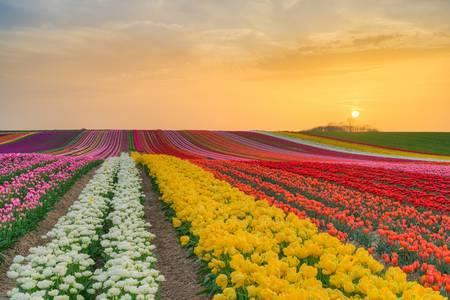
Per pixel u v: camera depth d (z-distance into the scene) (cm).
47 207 1614
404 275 622
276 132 10075
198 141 8162
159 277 818
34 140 7744
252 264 652
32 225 1344
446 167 3894
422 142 8350
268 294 563
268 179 2680
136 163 3531
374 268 701
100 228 1341
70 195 2020
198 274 1036
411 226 1407
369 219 1578
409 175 3064
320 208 1548
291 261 712
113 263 853
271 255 726
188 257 1152
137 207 1445
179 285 1014
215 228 904
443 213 1727
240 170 3116
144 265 866
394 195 1919
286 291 557
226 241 782
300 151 7138
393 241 1184
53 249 954
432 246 1025
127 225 1205
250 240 784
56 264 870
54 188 1933
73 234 1054
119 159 3594
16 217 1298
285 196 1775
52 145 7088
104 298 718
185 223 1262
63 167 2725
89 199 1493
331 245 790
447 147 7738
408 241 1121
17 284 880
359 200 1786
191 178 2052
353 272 644
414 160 5800
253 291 602
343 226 1397
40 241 1299
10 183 2150
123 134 8831
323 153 6875
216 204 1207
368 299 552
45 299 732
